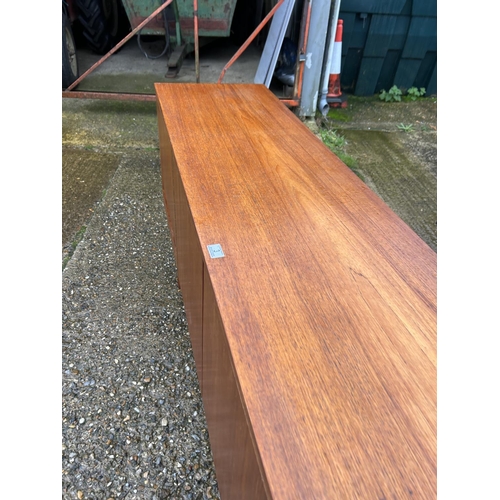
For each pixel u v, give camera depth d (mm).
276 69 3564
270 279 715
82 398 1342
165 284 1811
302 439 480
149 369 1448
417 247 816
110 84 3521
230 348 589
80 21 3762
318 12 2924
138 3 3408
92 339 1544
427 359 584
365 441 480
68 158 2703
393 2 3492
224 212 889
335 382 548
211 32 3570
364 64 3844
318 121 3420
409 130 3412
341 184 1025
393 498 430
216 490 1135
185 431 1270
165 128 1376
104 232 2096
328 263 761
